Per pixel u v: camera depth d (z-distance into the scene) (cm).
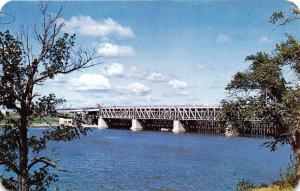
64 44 1725
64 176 4669
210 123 16250
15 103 1662
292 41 2680
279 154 8650
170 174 5628
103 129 19238
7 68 1656
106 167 6147
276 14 2572
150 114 17775
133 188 4494
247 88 2869
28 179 1700
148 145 10775
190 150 9444
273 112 2762
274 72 2728
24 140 1686
